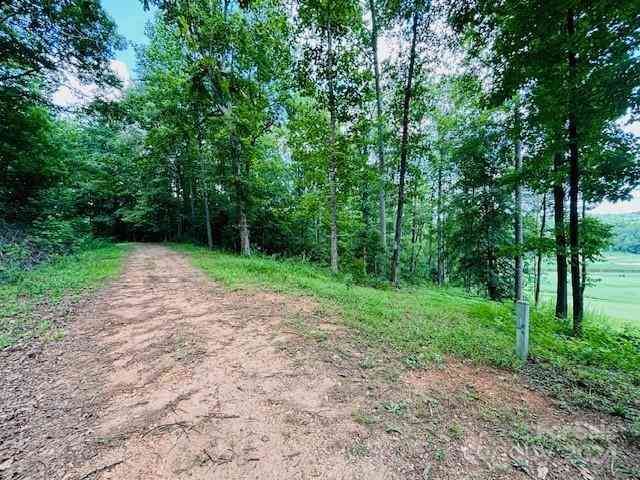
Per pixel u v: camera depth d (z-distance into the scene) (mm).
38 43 10797
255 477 1851
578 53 4914
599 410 2645
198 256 14883
